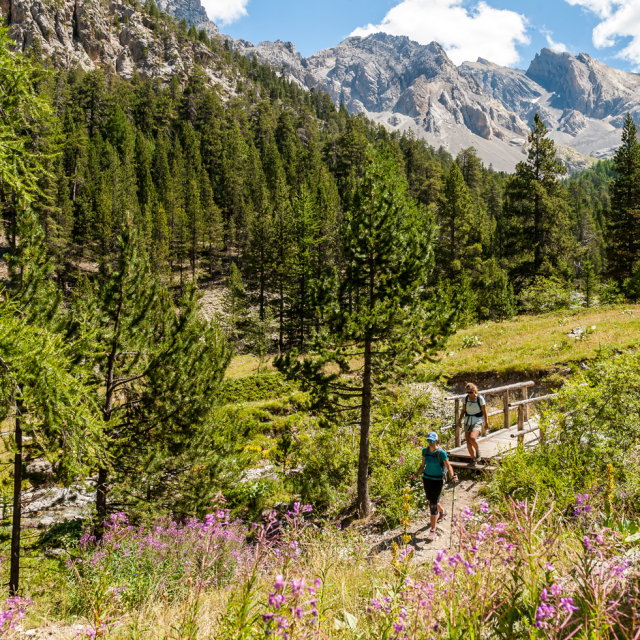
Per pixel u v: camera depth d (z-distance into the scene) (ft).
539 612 6.53
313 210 184.96
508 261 136.26
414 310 36.96
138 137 376.48
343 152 347.56
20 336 16.10
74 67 561.02
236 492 41.73
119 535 22.53
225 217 325.21
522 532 8.76
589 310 89.81
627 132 140.05
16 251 29.22
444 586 8.18
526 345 71.15
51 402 16.49
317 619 7.22
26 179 16.55
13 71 15.28
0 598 21.48
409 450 41.42
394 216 37.37
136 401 36.83
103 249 236.22
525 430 36.01
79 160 280.72
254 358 144.77
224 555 16.12
